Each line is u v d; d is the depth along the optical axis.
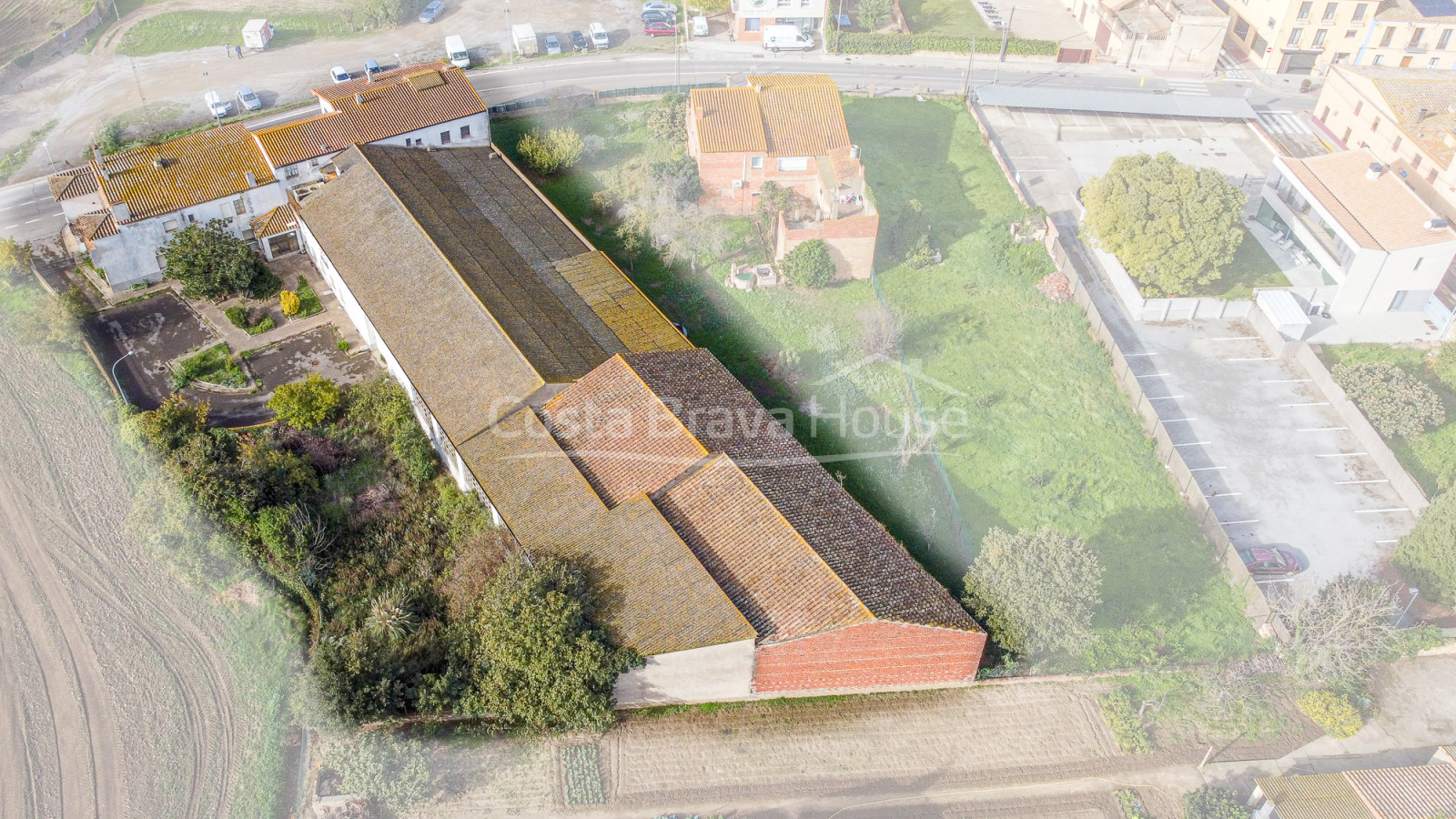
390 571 52.56
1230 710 47.41
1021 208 81.31
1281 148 89.94
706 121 77.81
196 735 46.53
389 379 62.38
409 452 57.44
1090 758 45.97
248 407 62.16
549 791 44.53
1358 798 41.91
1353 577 51.84
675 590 45.81
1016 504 57.28
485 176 75.69
